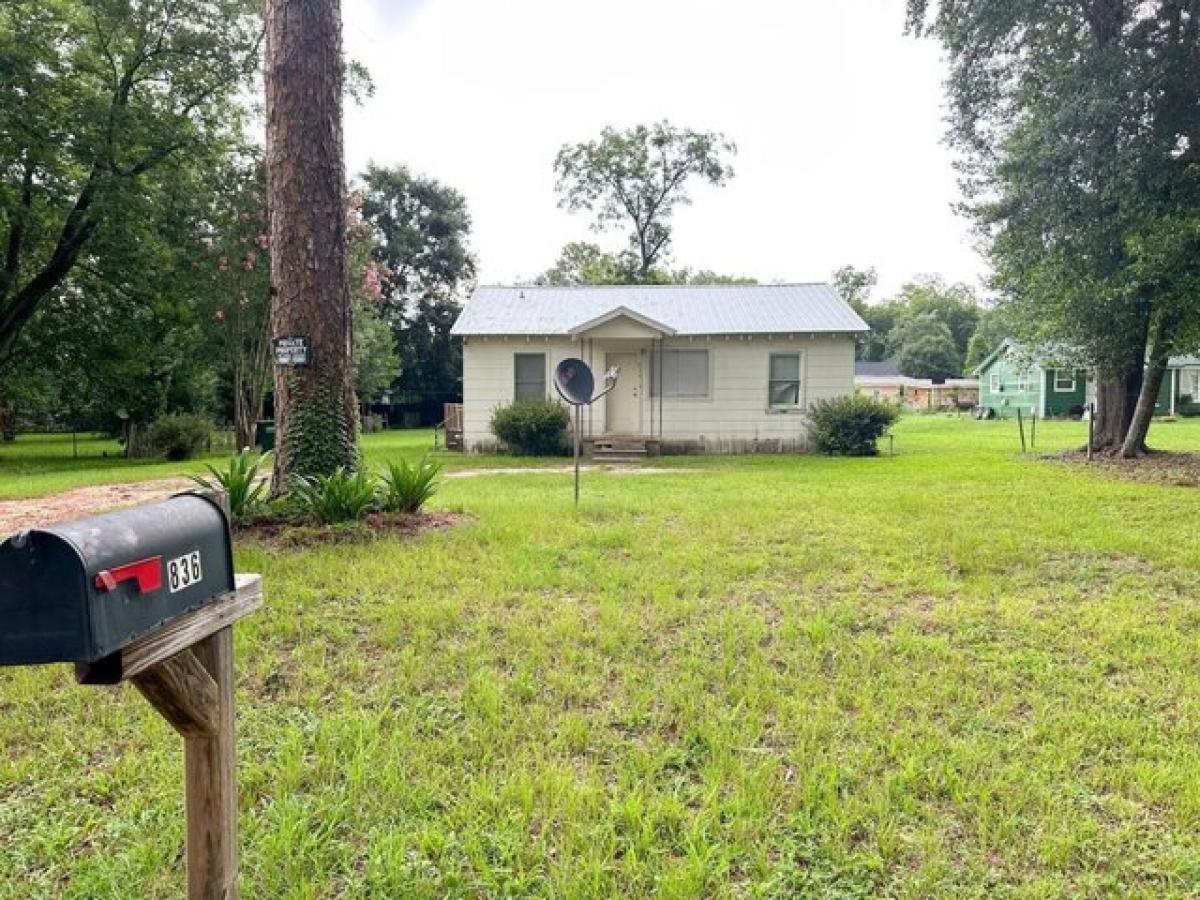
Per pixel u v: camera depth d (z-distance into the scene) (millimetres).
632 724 2836
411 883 1928
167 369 19891
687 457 14703
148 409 19531
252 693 3111
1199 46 9445
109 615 1173
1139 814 2256
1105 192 9750
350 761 2537
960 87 11680
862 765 2506
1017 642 3678
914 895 1896
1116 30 10141
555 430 15125
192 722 1521
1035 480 9664
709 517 6836
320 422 6539
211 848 1591
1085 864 2025
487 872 1969
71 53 14727
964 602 4289
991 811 2246
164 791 2375
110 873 1979
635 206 34625
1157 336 11258
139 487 10781
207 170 16844
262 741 2682
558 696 3062
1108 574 4891
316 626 3861
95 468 15094
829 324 15211
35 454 20312
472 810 2240
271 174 6504
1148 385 11781
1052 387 31500
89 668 1231
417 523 6328
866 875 1975
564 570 4945
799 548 5586
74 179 15703
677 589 4527
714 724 2793
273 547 5488
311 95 6355
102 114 14781
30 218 15398
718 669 3316
